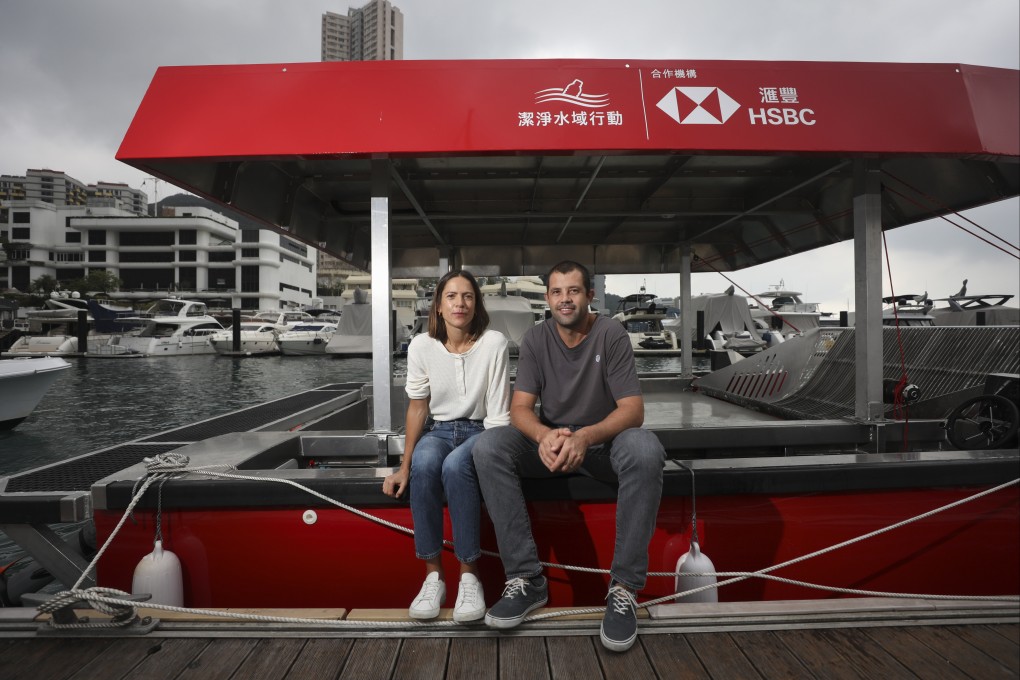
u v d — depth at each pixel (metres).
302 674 1.50
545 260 4.99
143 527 1.98
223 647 1.61
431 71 2.13
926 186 3.06
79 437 8.65
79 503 1.92
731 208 3.78
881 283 2.49
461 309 1.93
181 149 2.03
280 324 32.78
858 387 2.61
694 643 1.61
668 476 1.98
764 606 1.75
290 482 1.95
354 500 1.96
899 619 1.71
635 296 25.11
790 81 2.17
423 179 3.29
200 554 1.99
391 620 1.70
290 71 2.13
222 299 85.69
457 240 4.79
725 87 2.14
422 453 1.84
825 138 2.09
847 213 3.63
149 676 1.49
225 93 2.10
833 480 2.03
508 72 2.13
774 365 4.17
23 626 1.70
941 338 3.29
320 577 2.00
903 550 2.10
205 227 87.19
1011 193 2.74
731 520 2.05
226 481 1.96
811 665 1.51
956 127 2.16
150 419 10.03
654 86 2.13
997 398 2.46
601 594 2.03
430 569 1.81
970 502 2.11
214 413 10.66
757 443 2.68
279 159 2.10
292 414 3.29
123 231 88.31
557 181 3.34
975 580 2.12
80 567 2.07
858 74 2.21
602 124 2.06
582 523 2.02
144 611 1.78
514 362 9.16
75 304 32.59
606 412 1.96
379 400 2.36
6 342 24.80
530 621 1.70
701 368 17.48
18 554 4.29
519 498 1.76
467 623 1.68
